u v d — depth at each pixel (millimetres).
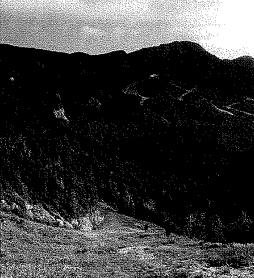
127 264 41594
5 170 86062
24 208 77188
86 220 84375
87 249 53562
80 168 106375
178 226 87000
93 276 34281
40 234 63969
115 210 99562
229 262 39281
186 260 43594
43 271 35531
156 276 35062
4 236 56875
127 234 77500
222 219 91062
